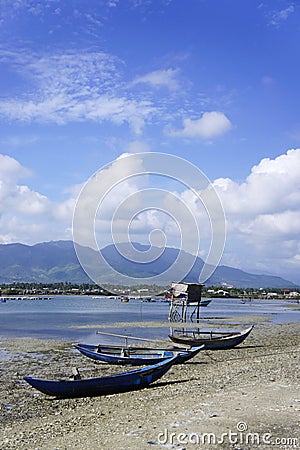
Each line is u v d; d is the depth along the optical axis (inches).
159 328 2010.3
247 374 920.9
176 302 2514.8
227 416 583.8
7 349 1296.8
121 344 1430.9
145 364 1058.1
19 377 925.8
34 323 2204.7
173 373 979.3
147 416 603.5
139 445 484.4
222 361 1165.1
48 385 737.6
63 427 581.9
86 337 1616.6
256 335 1817.2
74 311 3373.5
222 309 4084.6
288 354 1263.5
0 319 2477.9
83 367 1035.3
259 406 629.0
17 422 622.2
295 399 668.1
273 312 3654.0
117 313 3122.5
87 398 750.5
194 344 1374.3
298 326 2260.1
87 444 499.2
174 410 625.3
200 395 722.8
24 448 499.8
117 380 781.3
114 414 636.7
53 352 1245.7
